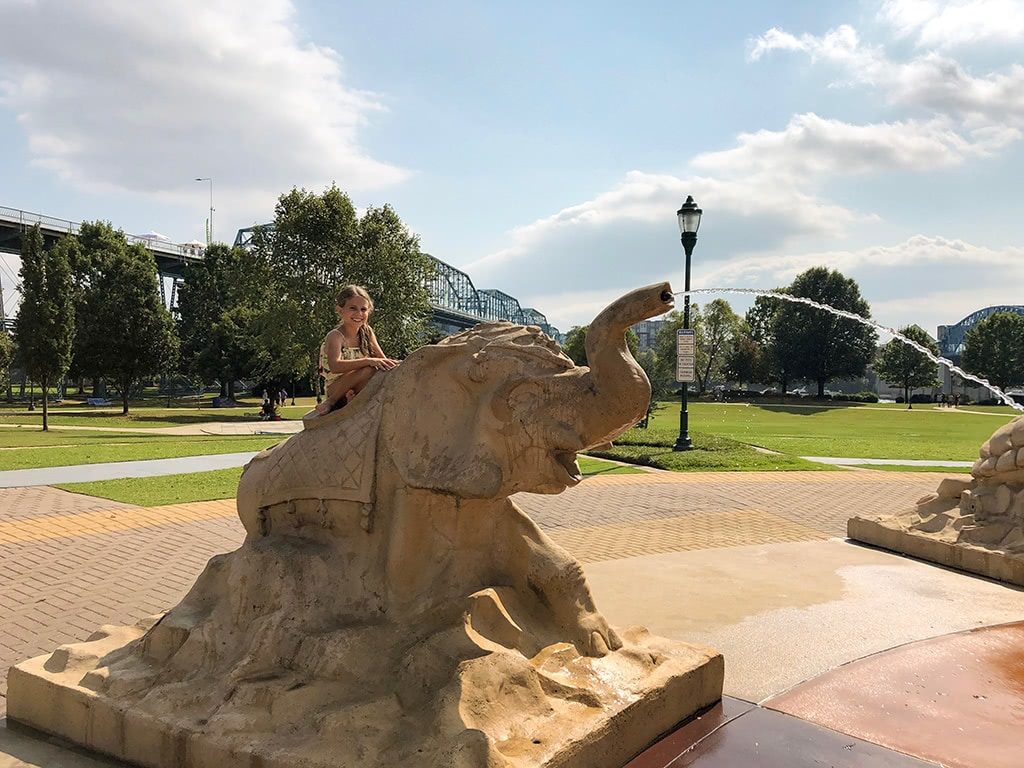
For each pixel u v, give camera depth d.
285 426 30.47
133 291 38.06
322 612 3.34
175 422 32.75
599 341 3.02
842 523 8.80
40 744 3.31
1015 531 6.25
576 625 3.52
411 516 3.38
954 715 3.64
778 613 5.22
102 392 60.81
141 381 58.19
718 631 4.84
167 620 3.59
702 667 3.60
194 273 56.09
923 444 21.16
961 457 17.16
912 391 77.06
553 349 3.31
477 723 2.71
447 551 3.42
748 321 69.69
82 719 3.26
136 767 3.07
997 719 3.60
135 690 3.26
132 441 21.03
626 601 5.50
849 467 14.59
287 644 3.20
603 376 3.01
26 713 3.49
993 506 6.62
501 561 3.57
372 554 3.46
